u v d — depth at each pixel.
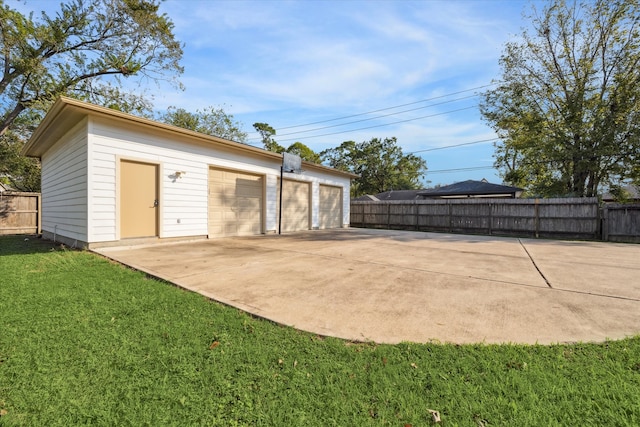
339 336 2.25
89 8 12.24
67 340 2.14
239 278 3.92
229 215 9.03
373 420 1.41
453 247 7.36
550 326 2.43
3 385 1.64
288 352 2.02
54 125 6.72
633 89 11.05
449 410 1.48
